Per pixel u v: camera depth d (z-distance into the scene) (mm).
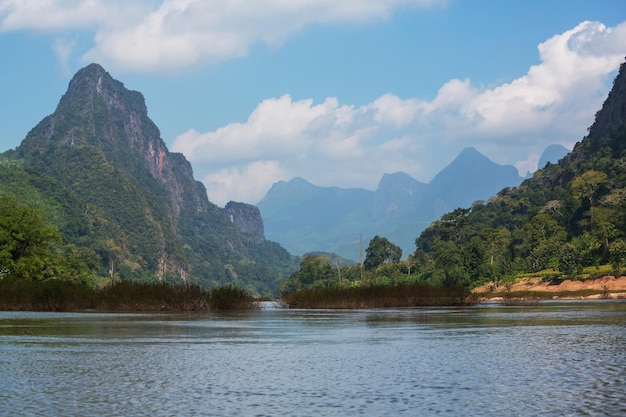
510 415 10719
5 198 90938
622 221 161625
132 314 41781
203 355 18750
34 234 86312
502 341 22469
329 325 31375
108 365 16562
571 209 197750
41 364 16703
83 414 10930
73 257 119188
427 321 34562
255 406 11594
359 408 11375
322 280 194250
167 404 11766
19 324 30906
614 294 106438
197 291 49188
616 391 12672
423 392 12781
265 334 25859
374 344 21828
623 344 21062
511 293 106000
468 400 11945
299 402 11922
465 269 159375
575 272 133625
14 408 11383
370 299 60125
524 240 182000
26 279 52062
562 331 26672
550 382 13734
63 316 38500
